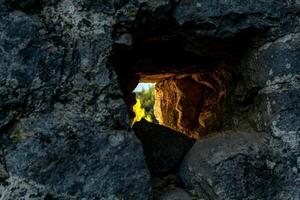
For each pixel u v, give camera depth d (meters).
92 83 1.74
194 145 2.14
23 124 1.63
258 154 1.92
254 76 2.11
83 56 1.74
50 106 1.67
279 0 2.00
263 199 1.87
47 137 1.63
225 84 2.69
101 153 1.70
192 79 3.34
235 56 2.29
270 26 1.99
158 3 1.86
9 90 1.62
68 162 1.65
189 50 2.25
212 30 1.98
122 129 1.77
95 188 1.67
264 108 2.04
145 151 2.24
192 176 1.99
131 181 1.72
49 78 1.68
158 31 2.06
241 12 1.95
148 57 2.54
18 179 1.58
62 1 1.75
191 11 1.93
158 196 2.00
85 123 1.70
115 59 2.05
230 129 2.46
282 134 1.95
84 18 1.76
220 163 1.88
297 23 2.01
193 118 3.38
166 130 2.33
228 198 1.84
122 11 1.81
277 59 1.98
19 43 1.65
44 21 1.71
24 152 1.60
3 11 1.65
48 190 1.61
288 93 1.96
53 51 1.70
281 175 1.92
